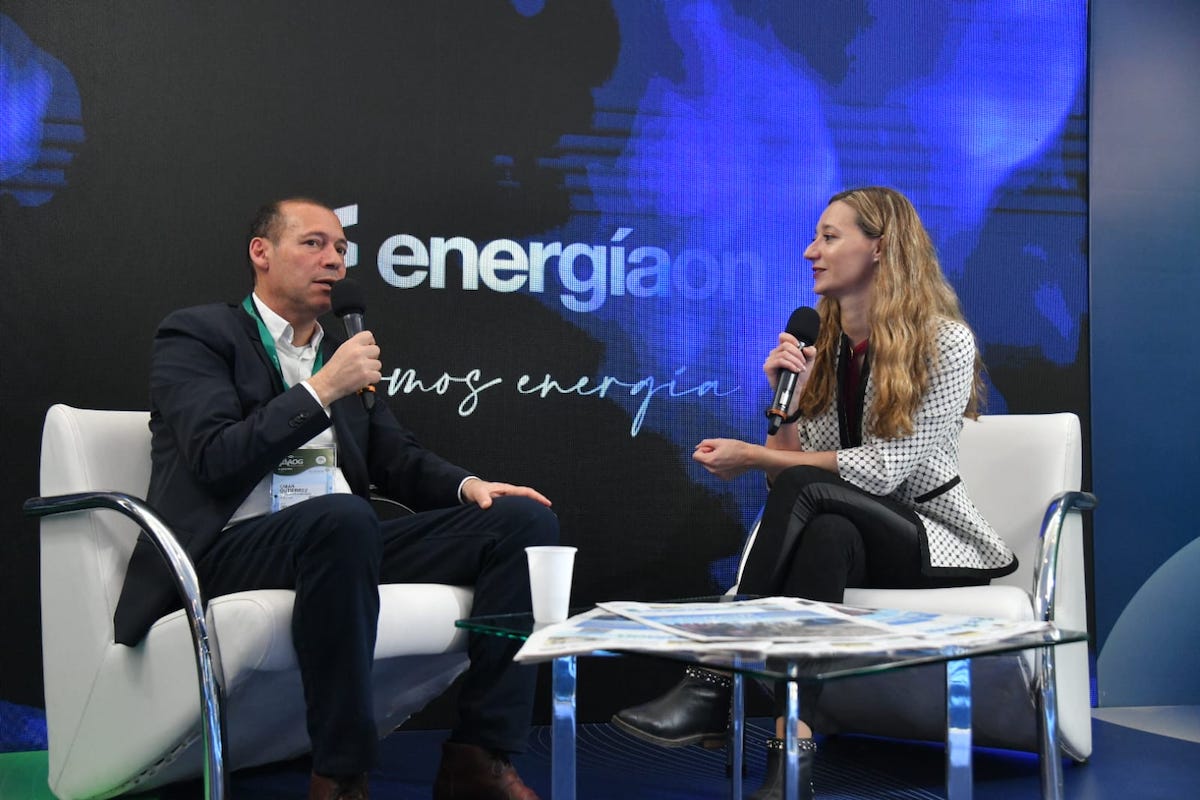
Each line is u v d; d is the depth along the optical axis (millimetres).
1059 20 3465
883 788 2480
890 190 2729
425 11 3127
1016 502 2705
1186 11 3521
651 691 3186
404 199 3100
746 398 3287
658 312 3240
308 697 1960
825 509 2342
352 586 1949
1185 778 2594
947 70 3406
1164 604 3408
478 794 2146
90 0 2939
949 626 1556
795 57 3332
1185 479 3438
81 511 2193
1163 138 3500
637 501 3203
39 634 2854
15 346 2869
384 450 2570
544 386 3166
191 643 2012
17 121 2895
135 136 2951
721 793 2441
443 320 3113
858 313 2727
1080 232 3447
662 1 3260
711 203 3281
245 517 2279
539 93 3188
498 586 2213
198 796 2402
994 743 2637
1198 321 3479
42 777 2578
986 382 3375
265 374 2371
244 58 3018
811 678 1212
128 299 2934
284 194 3029
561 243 3189
